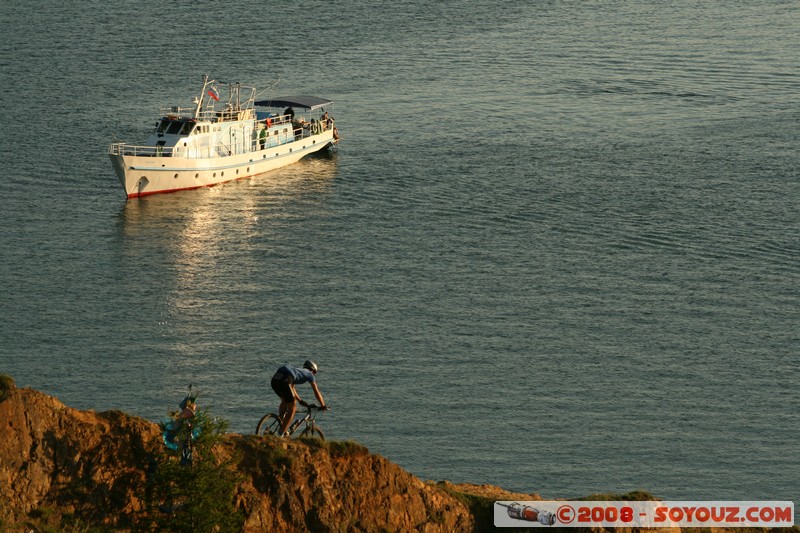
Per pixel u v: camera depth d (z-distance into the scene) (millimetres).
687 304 158250
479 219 195250
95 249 181375
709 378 135375
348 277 168750
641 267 172875
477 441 119000
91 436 53125
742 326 151125
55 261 174500
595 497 64375
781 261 176125
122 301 158500
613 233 187875
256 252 181000
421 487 60250
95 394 128750
